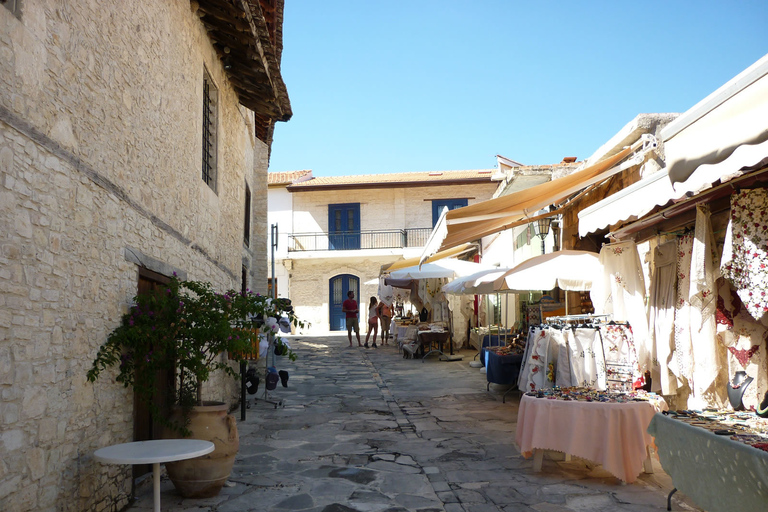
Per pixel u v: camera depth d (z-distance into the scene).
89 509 3.80
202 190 7.01
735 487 3.12
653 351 6.19
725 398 5.13
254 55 7.55
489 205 6.75
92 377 3.78
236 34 7.18
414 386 11.02
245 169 10.44
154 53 5.21
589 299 9.45
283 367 13.89
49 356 3.31
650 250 6.36
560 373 6.62
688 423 3.73
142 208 4.88
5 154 2.89
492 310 17.84
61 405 3.44
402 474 5.26
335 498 4.62
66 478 3.48
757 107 2.98
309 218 26.88
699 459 3.50
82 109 3.75
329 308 26.55
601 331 6.21
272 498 4.64
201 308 4.94
